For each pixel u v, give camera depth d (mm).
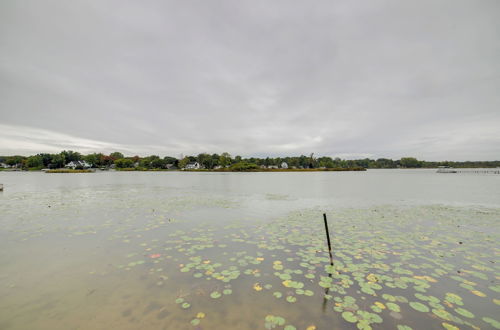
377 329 3773
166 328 3814
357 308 4340
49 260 6531
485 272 5793
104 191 26875
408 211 14188
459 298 4676
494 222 11227
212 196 22000
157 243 7984
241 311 4266
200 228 9992
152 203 17109
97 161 175250
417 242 8117
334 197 21375
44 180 52688
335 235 8977
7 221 11211
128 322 3969
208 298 4676
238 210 14297
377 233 9273
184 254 6988
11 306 4418
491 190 28875
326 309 4312
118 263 6336
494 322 3973
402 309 4316
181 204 16672
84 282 5312
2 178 61594
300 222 11164
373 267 6074
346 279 5430
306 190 28672
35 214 12875
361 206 16125
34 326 3869
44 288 5059
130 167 170750
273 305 4438
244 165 152875
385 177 70875
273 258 6684
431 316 4117
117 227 10109
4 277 5555
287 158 189000
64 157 150625
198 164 175500
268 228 10023
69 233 9125
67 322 3965
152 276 5590
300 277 5531
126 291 4930
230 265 6203
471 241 8250
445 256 6816
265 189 29953
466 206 16250
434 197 21484
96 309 4328
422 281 5340
